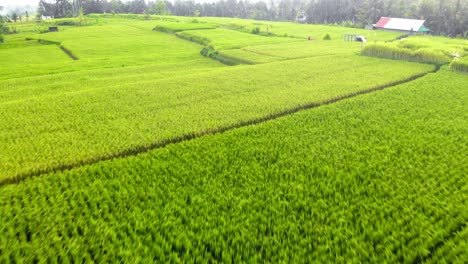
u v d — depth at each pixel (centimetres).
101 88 2970
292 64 4119
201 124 2059
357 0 14025
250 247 974
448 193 1247
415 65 3959
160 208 1183
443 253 938
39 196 1259
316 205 1177
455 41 7006
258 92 2811
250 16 18900
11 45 7594
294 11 16925
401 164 1481
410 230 1041
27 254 948
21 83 3497
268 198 1222
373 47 4672
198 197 1240
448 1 10794
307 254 946
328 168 1434
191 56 5972
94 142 1792
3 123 2075
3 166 1505
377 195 1242
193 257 933
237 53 5447
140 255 944
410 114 2167
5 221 1118
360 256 920
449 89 2764
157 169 1469
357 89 2823
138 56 5781
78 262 912
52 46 7219
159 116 2214
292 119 2125
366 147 1661
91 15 15262
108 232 1032
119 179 1398
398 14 12238
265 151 1634
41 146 1734
